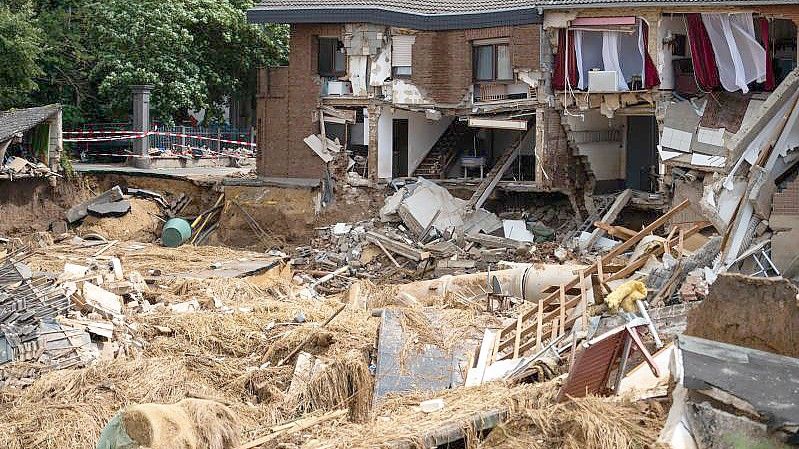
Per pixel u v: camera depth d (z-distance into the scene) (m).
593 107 34.59
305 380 17.91
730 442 10.29
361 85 37.59
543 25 34.69
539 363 14.12
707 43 32.38
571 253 32.78
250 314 22.88
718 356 10.79
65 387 17.81
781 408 10.20
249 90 51.88
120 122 46.62
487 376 15.25
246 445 13.17
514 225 35.56
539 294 24.75
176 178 40.22
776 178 19.70
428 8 37.12
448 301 25.42
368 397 16.41
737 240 18.84
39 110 38.12
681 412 10.63
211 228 38.66
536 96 35.16
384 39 37.25
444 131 39.62
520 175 37.38
